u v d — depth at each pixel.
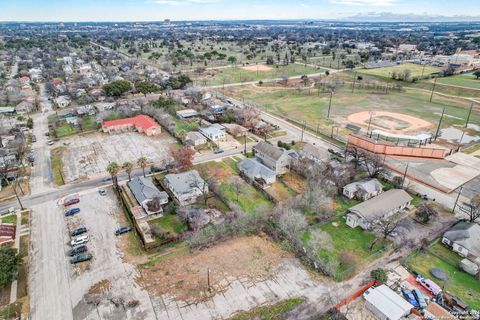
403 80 164.75
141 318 37.97
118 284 42.72
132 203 60.19
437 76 172.12
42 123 105.62
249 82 168.25
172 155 75.50
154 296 40.94
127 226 53.97
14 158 75.88
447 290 41.56
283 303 39.78
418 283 42.56
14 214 57.16
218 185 66.69
